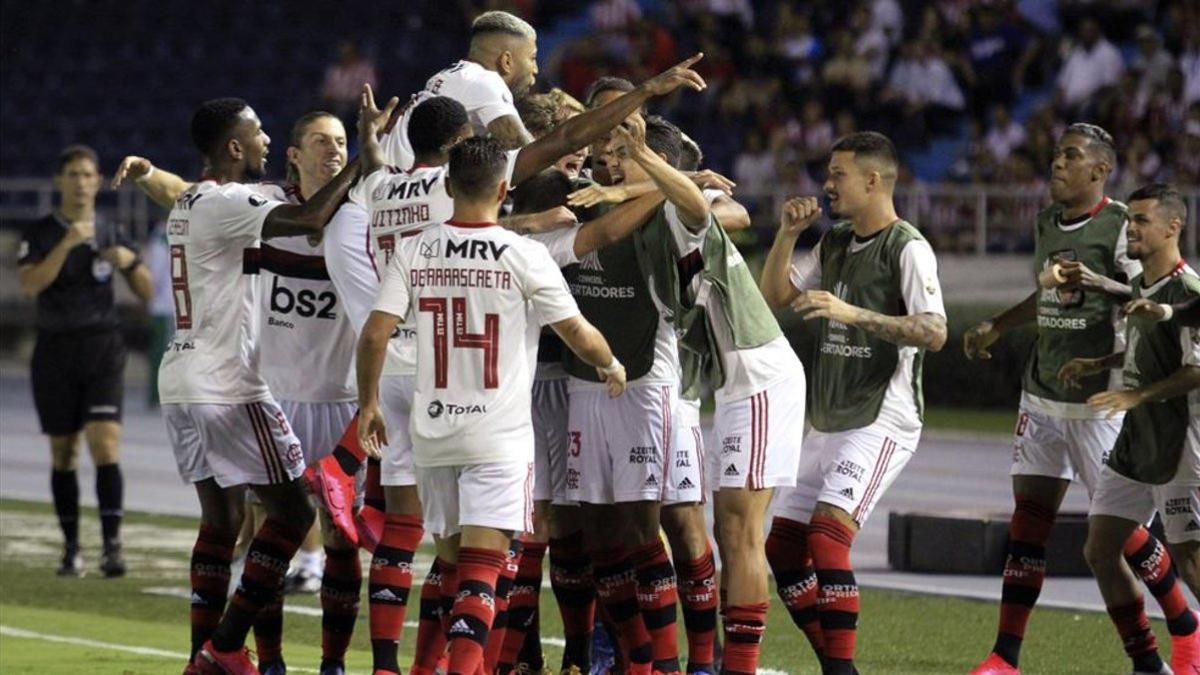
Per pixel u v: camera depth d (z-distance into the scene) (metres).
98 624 19.45
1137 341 15.35
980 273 47.19
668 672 14.46
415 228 13.73
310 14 62.31
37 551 25.19
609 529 14.59
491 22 14.77
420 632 14.36
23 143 62.22
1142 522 15.66
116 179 15.99
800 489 14.78
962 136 51.66
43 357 23.03
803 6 54.22
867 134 14.59
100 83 62.69
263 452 14.98
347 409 15.82
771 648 18.11
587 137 13.09
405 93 59.03
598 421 14.26
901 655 17.52
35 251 23.02
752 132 50.59
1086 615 19.77
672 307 13.96
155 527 27.19
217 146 15.12
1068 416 16.08
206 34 62.75
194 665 14.82
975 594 21.20
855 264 14.59
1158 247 15.14
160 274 43.88
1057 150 16.25
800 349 43.69
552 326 12.95
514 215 14.37
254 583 14.84
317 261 15.62
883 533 26.80
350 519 14.64
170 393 15.00
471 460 12.93
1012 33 51.84
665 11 55.66
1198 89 46.34
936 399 45.12
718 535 14.20
